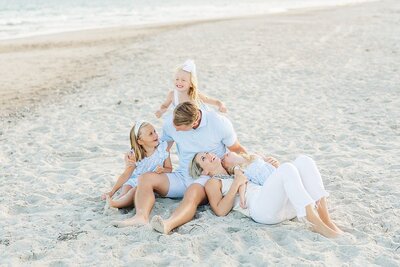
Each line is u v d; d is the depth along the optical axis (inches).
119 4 1808.6
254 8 1592.0
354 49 574.9
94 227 169.9
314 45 623.8
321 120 310.5
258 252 147.4
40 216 180.9
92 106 374.6
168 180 184.2
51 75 515.2
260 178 177.5
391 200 186.4
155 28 938.7
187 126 176.9
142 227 164.6
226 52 603.8
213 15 1317.7
